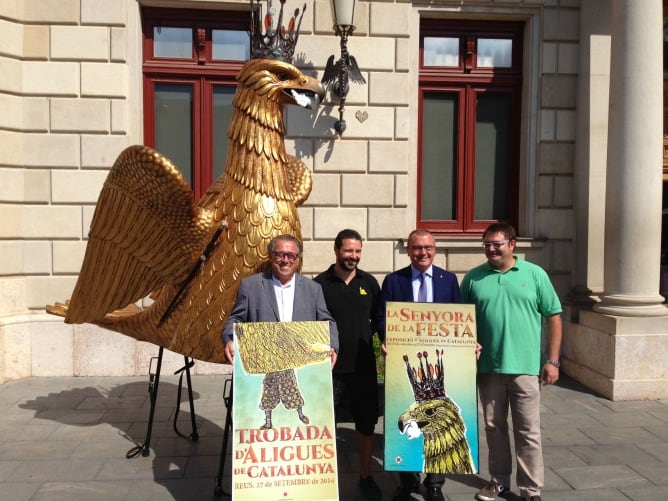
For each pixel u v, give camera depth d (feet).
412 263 11.66
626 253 18.20
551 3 20.85
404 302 10.79
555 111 21.17
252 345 9.91
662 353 17.78
